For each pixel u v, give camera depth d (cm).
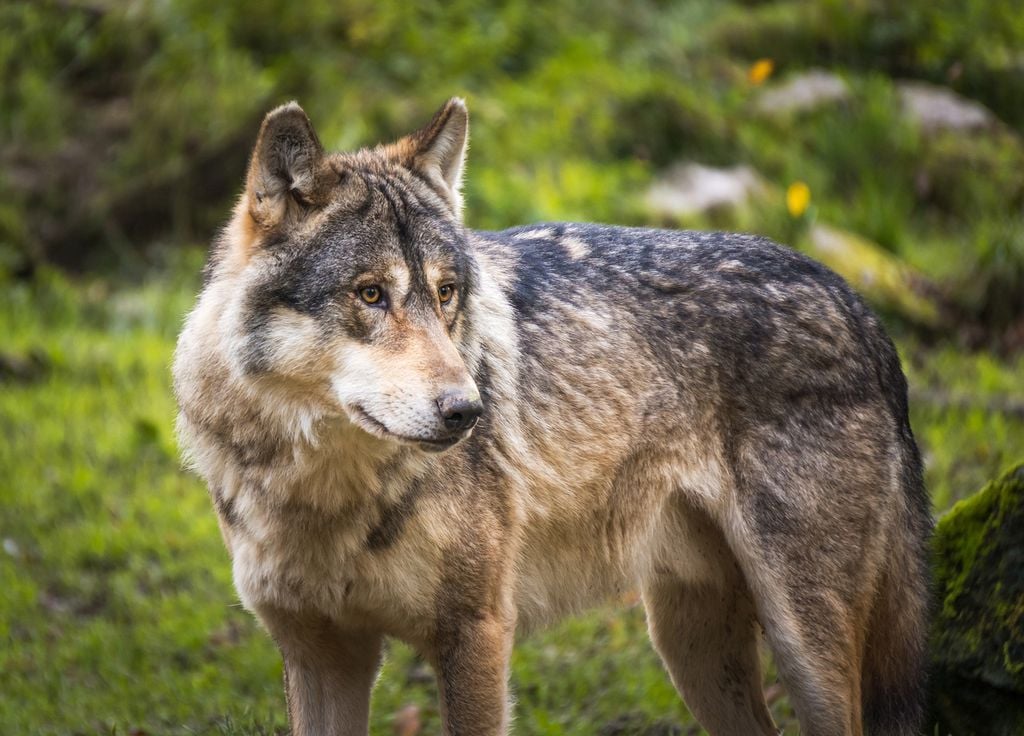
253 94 2392
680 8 2803
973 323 1878
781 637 840
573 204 2019
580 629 1181
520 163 2156
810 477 844
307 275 733
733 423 852
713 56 2647
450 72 2412
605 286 866
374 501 752
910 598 877
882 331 915
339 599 773
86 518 1402
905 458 893
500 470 802
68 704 1045
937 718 900
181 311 2031
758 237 924
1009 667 844
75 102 2478
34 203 2314
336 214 742
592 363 843
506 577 803
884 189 2248
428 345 726
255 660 1125
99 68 2533
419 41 2455
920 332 1852
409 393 710
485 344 805
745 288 874
